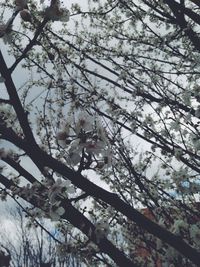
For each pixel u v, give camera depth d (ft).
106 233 10.84
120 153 16.52
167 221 16.96
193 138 18.94
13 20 8.32
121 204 9.20
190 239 12.57
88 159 8.48
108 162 8.48
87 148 8.38
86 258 13.83
